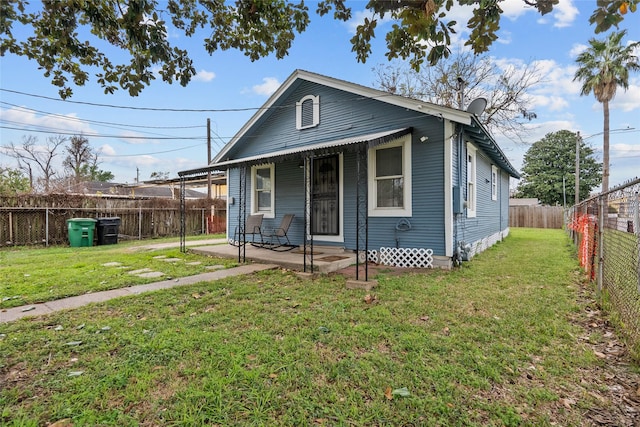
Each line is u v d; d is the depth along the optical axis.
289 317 3.58
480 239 9.46
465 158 7.49
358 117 7.64
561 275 5.79
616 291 3.94
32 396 2.13
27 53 3.40
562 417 1.98
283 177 9.09
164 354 2.69
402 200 7.09
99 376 2.36
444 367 2.50
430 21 2.27
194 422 1.88
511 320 3.51
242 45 4.02
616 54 18.27
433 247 6.55
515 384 2.31
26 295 4.45
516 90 16.89
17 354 2.71
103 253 8.79
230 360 2.58
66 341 2.95
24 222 10.34
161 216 14.36
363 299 4.25
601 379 2.39
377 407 2.03
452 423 1.90
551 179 36.53
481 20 2.33
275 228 9.24
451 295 4.47
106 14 2.93
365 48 3.04
